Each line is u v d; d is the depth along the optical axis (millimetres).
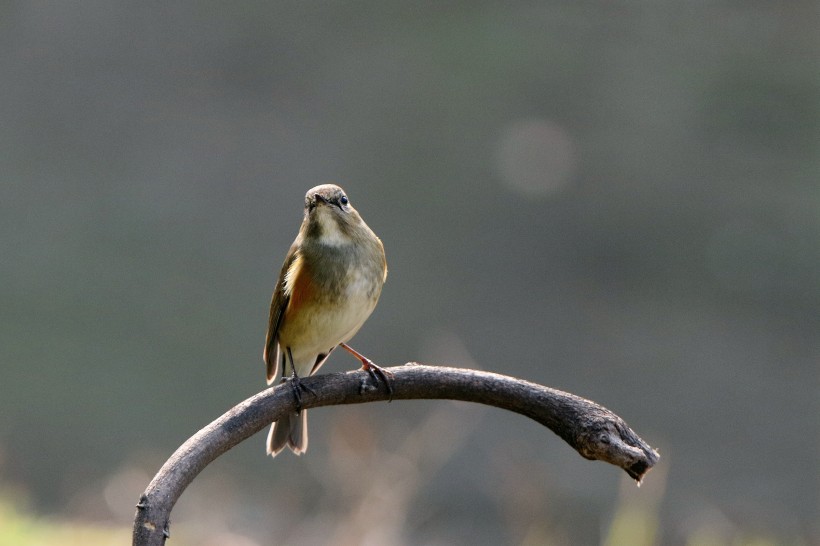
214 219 20594
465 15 26453
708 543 10430
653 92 23875
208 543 9133
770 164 21766
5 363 15047
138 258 18875
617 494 11836
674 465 13430
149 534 2322
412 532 10625
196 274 18609
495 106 23969
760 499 12406
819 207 20531
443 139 23312
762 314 17969
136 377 15234
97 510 9656
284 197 21625
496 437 13203
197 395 15000
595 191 21734
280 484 11414
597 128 23078
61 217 19891
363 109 24312
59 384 14734
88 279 17922
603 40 25219
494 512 11289
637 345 17328
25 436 13242
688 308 18391
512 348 17281
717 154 22219
